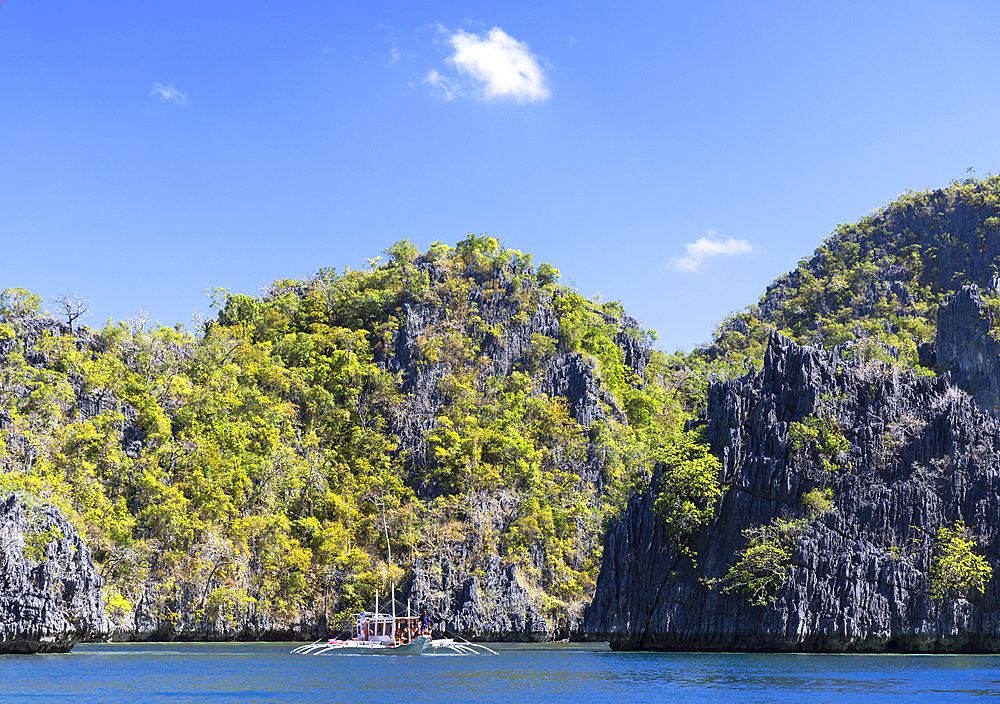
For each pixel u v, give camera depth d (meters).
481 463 179.38
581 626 152.38
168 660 95.12
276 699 61.84
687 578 101.31
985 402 181.88
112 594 131.25
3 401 155.62
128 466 153.12
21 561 96.06
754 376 107.94
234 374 191.25
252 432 172.38
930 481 95.75
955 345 194.88
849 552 93.38
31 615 94.88
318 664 90.88
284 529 155.25
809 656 90.75
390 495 172.38
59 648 100.06
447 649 120.62
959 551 90.94
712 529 101.00
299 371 196.62
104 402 168.12
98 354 184.50
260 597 147.00
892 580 91.88
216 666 87.62
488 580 152.62
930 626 90.62
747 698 60.25
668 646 101.88
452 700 61.16
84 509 138.38
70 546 102.19
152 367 189.50
